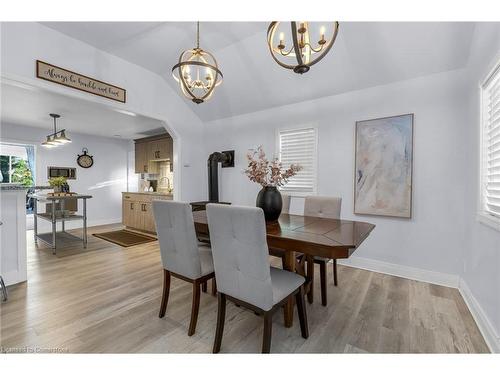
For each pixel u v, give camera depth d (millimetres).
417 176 2711
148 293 2363
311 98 3457
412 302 2199
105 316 1941
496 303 1588
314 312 2033
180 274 1805
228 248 1466
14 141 4973
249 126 4172
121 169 6727
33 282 2580
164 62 3402
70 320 1878
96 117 4395
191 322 1702
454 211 2523
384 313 2014
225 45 3023
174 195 4355
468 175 2393
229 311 2055
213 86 2189
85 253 3674
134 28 2643
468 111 2400
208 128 4680
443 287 2525
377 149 2926
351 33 2465
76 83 2797
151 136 5664
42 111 4020
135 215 5383
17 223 2533
